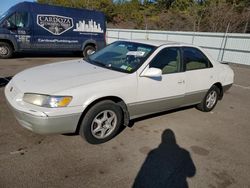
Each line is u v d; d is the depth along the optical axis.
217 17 21.98
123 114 3.73
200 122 4.62
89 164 2.97
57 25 11.20
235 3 23.36
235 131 4.35
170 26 26.52
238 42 13.67
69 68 3.82
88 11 12.11
